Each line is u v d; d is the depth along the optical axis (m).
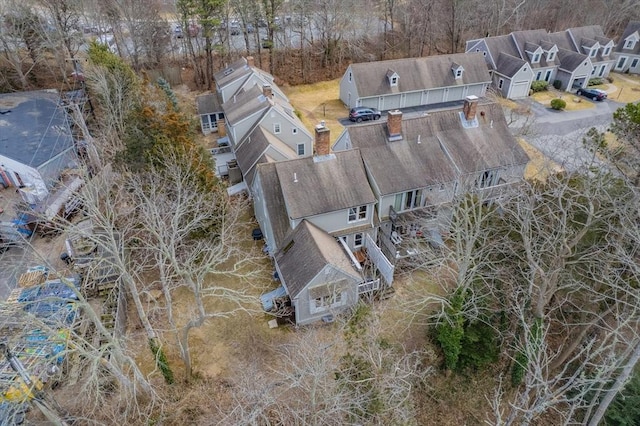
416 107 52.62
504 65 55.41
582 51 59.62
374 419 16.42
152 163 25.95
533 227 23.78
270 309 25.58
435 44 69.06
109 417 18.89
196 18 60.00
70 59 46.75
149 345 21.84
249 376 19.09
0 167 34.44
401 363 20.66
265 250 30.02
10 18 46.47
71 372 20.84
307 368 17.19
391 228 30.55
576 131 45.19
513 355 23.77
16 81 49.56
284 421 16.78
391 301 26.47
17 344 16.72
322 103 54.34
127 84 38.12
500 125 33.47
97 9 54.38
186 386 21.61
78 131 39.03
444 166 30.75
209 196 27.27
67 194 30.53
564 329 25.34
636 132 25.89
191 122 43.66
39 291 23.55
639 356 16.62
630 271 20.89
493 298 23.62
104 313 23.81
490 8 67.44
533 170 37.78
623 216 21.30
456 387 23.67
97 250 26.08
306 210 26.75
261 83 44.81
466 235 20.64
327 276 24.02
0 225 27.92
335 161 28.53
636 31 62.56
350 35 64.44
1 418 17.42
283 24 61.19
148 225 18.91
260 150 33.72
